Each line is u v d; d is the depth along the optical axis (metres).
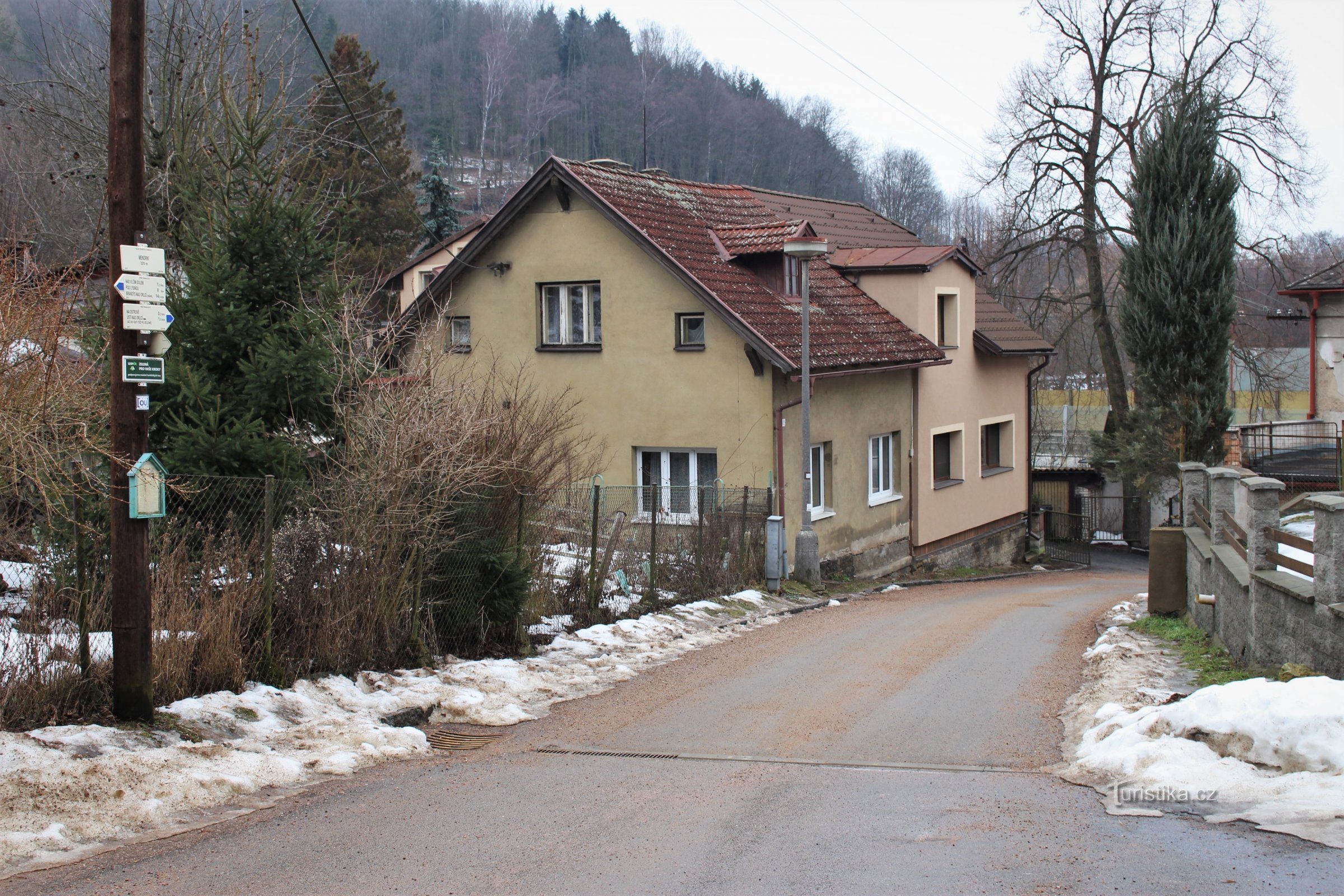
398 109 36.38
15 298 7.66
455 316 21.72
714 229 21.33
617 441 20.17
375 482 9.93
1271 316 31.03
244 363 10.61
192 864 5.71
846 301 23.14
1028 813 6.45
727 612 15.23
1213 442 27.42
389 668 10.06
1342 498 8.35
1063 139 34.41
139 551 7.60
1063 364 45.56
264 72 18.52
